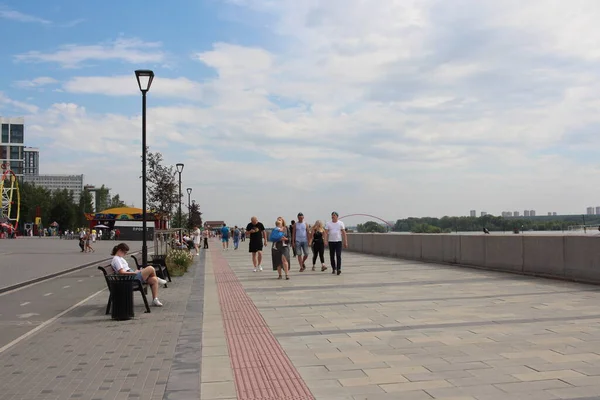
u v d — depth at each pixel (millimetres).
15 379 5699
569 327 7598
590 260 12102
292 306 10352
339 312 9469
